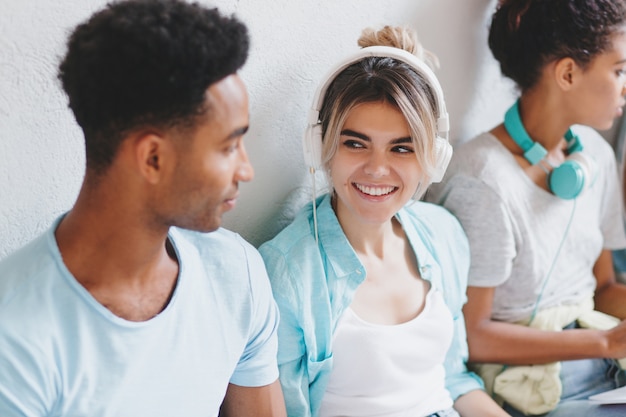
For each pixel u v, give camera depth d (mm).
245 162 713
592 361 1332
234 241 867
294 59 1060
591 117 1216
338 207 1066
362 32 1027
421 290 1106
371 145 957
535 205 1249
